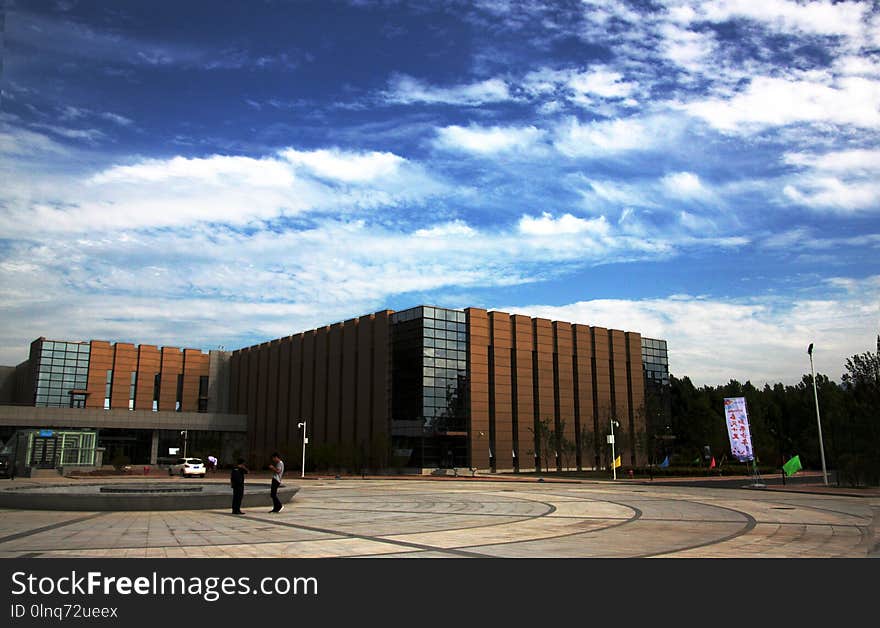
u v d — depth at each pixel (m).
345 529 18.16
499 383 70.06
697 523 19.81
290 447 76.38
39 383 82.62
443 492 36.81
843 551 14.12
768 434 76.56
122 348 89.19
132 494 23.98
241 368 95.50
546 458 69.44
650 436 77.31
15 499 24.56
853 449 41.12
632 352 83.50
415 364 65.94
